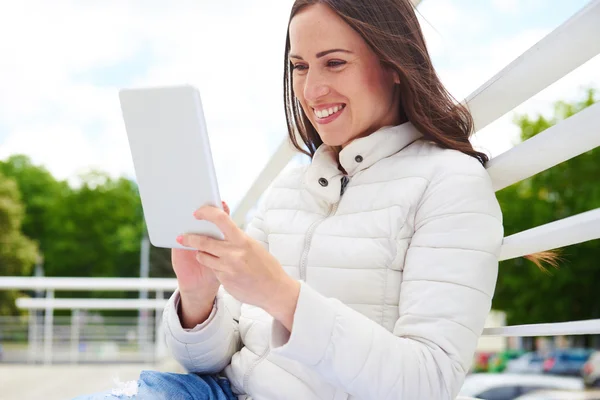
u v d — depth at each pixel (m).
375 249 1.15
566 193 17.28
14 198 35.69
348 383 0.97
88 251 38.09
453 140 1.24
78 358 8.58
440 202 1.12
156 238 1.05
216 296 1.28
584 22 0.95
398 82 1.26
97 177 39.47
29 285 7.30
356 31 1.19
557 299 16.86
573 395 14.47
